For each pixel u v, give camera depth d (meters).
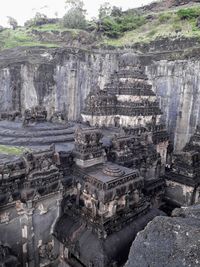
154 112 36.56
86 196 19.11
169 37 48.81
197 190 27.05
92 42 61.44
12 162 16.94
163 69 42.41
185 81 39.75
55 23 79.44
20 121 30.41
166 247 9.28
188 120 40.25
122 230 17.52
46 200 17.98
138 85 35.69
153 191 26.92
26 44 59.34
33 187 17.00
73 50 47.84
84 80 49.12
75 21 68.19
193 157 26.80
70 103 49.03
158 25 61.88
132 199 20.11
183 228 9.21
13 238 16.98
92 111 33.88
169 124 42.84
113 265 15.33
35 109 28.92
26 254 17.62
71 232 17.81
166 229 9.56
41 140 24.08
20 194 16.75
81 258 16.33
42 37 64.94
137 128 33.03
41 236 18.30
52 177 17.95
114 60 47.84
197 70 38.22
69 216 18.98
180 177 27.16
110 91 36.62
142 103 35.25
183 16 56.00
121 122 35.22
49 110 47.28
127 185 18.67
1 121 30.77
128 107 34.44
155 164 29.73
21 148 21.91
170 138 42.94
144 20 67.25
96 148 21.03
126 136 25.17
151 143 32.09
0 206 15.88
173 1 76.06
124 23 67.38
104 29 64.44
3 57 50.47
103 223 16.77
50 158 18.00
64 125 29.73
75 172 20.08
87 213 18.38
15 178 16.77
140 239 10.27
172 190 28.17
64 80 47.62
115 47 54.81
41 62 45.88
